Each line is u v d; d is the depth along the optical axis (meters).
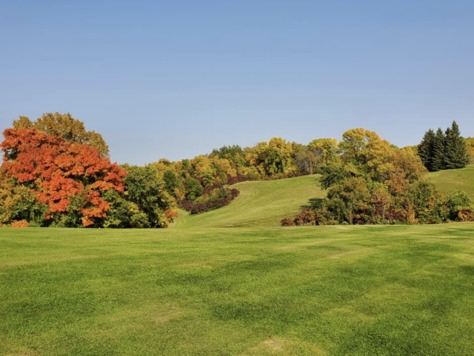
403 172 60.41
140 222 34.50
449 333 7.06
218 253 12.62
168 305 7.78
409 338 6.78
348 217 45.03
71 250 12.63
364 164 69.94
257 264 11.23
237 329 6.78
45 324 6.68
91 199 30.03
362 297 8.76
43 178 30.48
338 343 6.46
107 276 9.53
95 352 5.79
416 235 17.83
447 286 9.87
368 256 12.84
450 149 93.62
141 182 35.38
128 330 6.56
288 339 6.50
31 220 30.03
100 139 44.78
